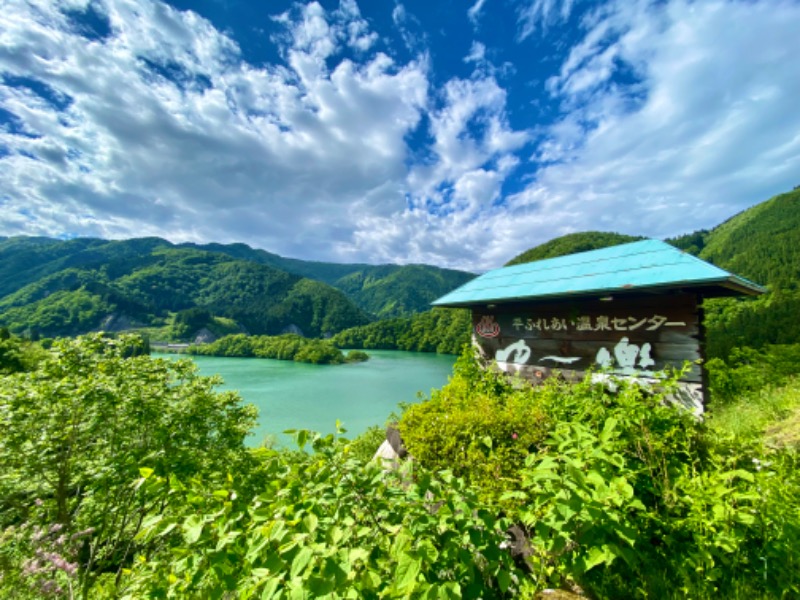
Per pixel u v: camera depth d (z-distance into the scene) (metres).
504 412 4.45
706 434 3.62
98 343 5.68
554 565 2.64
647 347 4.56
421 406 5.41
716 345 21.12
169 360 6.80
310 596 1.45
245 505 2.31
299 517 1.82
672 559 2.51
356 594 1.45
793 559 2.25
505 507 3.29
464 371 6.70
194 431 6.37
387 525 1.87
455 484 2.02
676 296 4.37
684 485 2.76
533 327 5.93
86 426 4.87
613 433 3.28
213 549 1.79
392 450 6.41
